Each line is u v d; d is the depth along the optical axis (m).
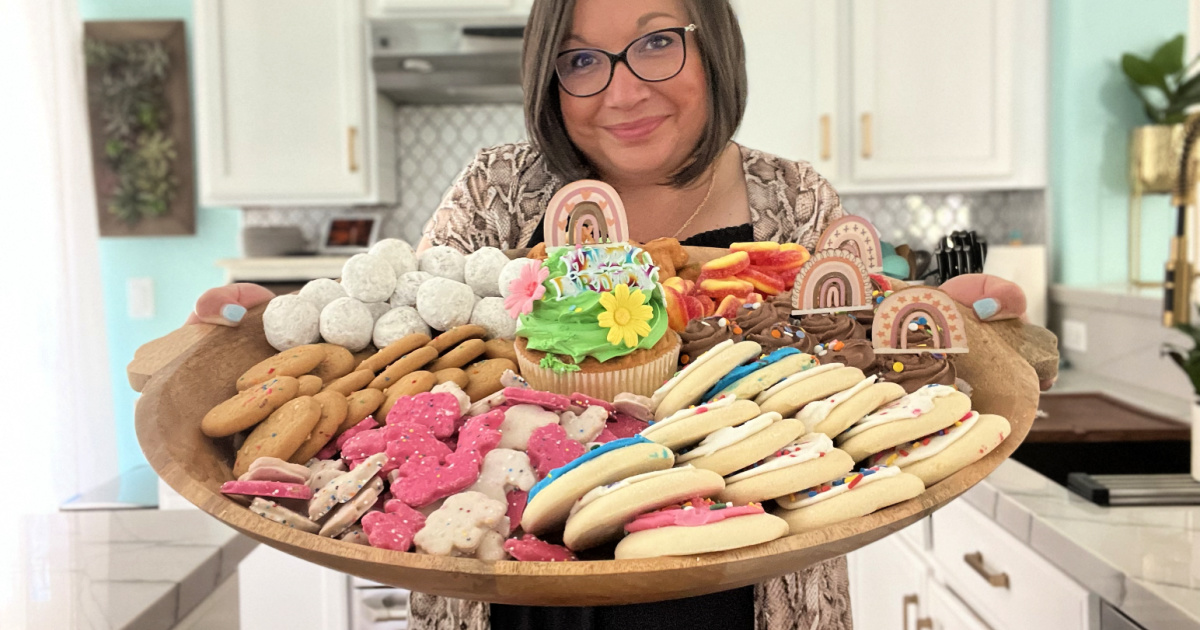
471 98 3.13
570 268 0.97
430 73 2.80
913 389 0.91
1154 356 2.27
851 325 1.02
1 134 2.68
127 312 3.27
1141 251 2.71
